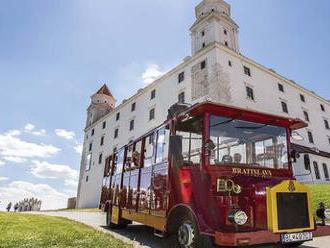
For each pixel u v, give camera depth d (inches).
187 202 221.8
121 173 402.6
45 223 414.6
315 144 1478.8
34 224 392.5
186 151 238.7
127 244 270.7
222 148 223.1
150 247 274.4
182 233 221.5
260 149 237.9
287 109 1391.5
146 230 407.5
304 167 270.2
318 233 207.5
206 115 226.4
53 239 267.3
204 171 212.4
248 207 194.2
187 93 1222.3
